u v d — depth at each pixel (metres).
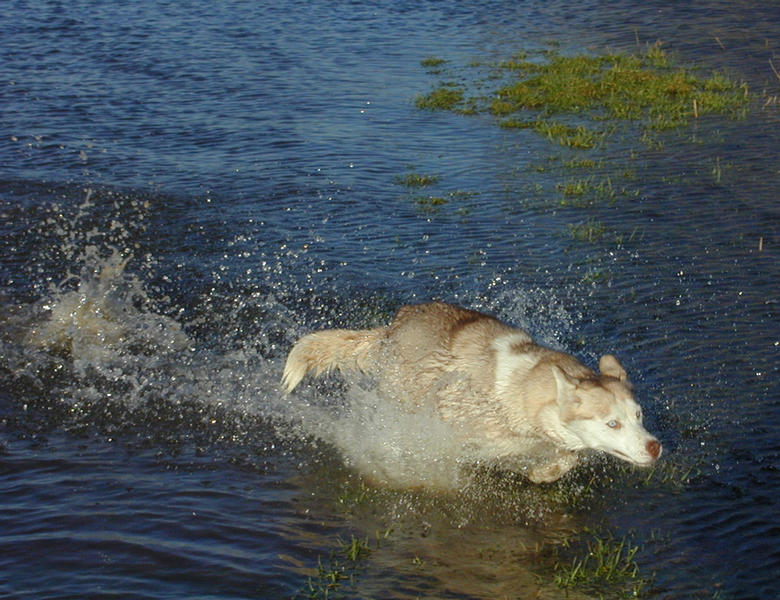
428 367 7.76
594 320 10.24
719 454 7.82
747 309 10.36
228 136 18.11
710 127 18.55
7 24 30.47
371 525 6.92
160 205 14.10
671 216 13.55
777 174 15.25
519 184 15.41
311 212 13.91
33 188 14.73
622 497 7.36
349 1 36.84
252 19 32.44
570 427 6.97
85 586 6.02
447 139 18.31
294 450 7.99
